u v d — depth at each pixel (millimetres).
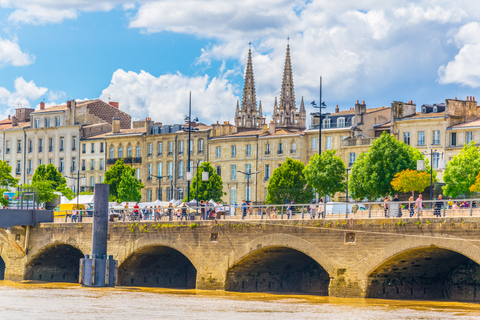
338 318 50750
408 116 119875
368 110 129250
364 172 101125
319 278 69312
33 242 83375
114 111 160625
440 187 93875
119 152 148750
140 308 56781
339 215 62000
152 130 146750
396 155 100062
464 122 114562
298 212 68500
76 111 154375
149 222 72812
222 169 135875
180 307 57188
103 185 72562
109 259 72500
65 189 133750
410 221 55719
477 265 60812
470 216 52719
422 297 62250
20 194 93312
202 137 138875
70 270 86000
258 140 131750
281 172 113750
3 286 77500
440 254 57906
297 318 50906
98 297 64562
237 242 66375
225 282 67250
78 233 78875
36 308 56812
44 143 157250
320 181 106125
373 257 57812
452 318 50469
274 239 63688
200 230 68938
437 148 113750
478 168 95000
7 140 162875
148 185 144875
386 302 57906
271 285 70062
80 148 152750
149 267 77062
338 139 124062
